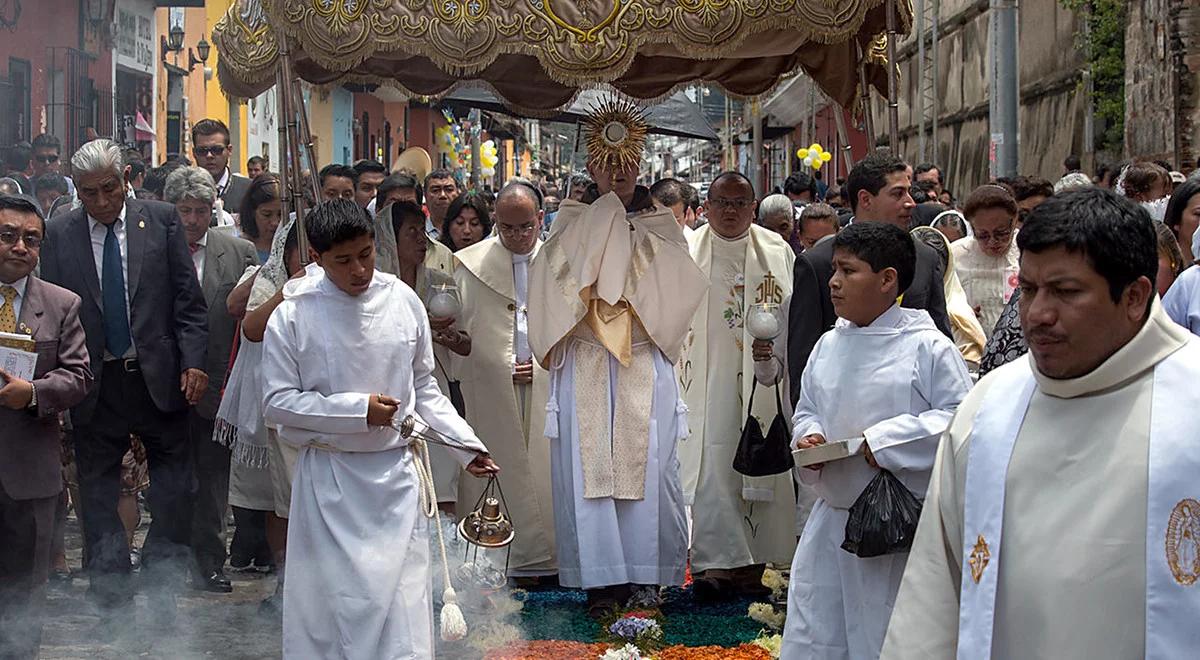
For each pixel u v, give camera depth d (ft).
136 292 23.95
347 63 25.09
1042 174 78.95
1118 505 9.71
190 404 24.18
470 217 29.22
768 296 25.43
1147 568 9.57
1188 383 9.73
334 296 17.25
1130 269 9.69
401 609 16.90
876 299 15.80
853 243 15.74
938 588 10.67
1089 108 67.67
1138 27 56.59
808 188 55.47
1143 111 56.08
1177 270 19.42
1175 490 9.54
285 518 23.54
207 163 36.76
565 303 23.52
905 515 15.15
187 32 82.79
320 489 17.16
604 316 23.62
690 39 25.21
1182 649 9.45
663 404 23.86
